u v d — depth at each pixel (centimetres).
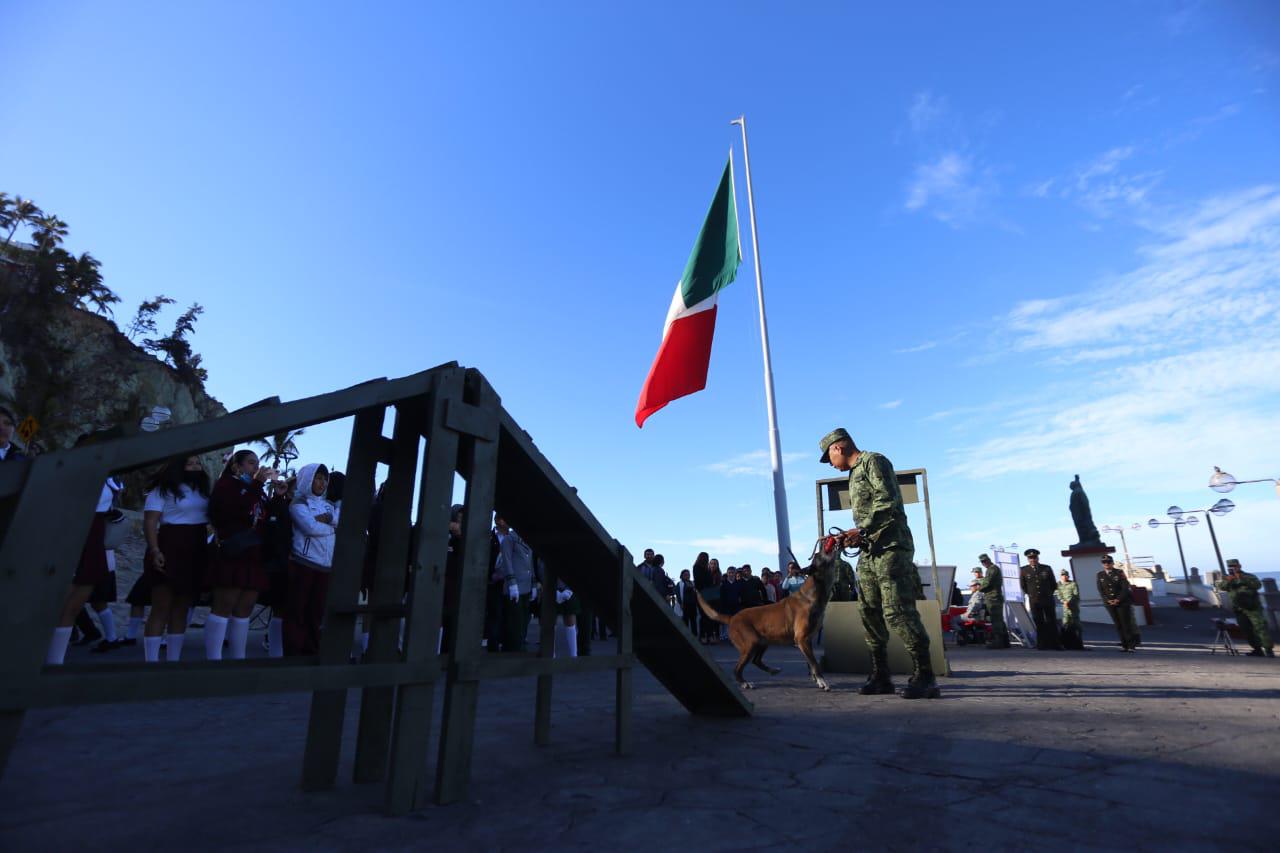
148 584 654
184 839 185
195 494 553
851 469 546
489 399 253
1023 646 1388
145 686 148
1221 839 183
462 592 230
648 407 1181
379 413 271
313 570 625
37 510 144
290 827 196
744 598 1503
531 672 255
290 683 174
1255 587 1063
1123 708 425
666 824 199
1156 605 3478
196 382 5944
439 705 446
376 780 253
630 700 312
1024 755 290
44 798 225
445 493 229
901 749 307
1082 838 185
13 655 135
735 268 1177
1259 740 318
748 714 405
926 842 183
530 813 210
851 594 991
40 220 5131
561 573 347
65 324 4866
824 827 196
